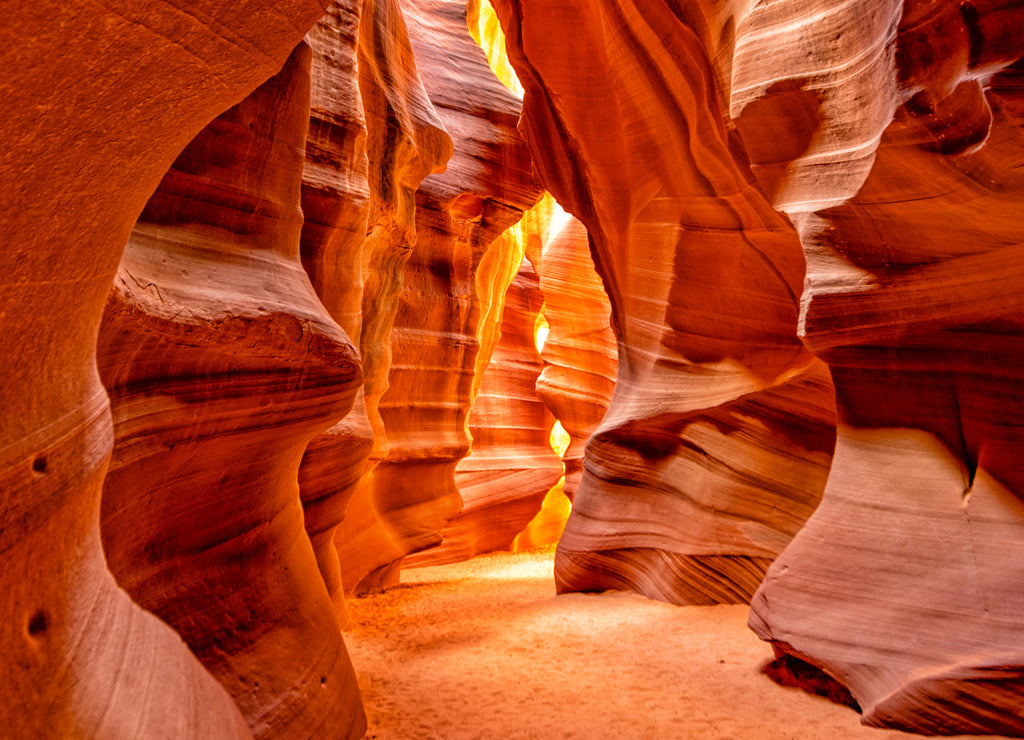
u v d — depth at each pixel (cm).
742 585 833
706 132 750
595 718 521
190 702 262
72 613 201
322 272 739
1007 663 450
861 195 504
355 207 768
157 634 274
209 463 395
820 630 538
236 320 382
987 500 511
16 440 165
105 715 198
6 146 141
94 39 148
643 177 916
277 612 448
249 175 457
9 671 164
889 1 467
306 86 521
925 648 487
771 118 564
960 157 432
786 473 843
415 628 830
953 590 495
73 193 166
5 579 164
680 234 888
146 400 339
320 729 419
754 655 662
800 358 838
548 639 754
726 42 637
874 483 558
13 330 160
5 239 149
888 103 457
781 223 741
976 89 402
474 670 644
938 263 510
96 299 201
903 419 561
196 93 194
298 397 444
